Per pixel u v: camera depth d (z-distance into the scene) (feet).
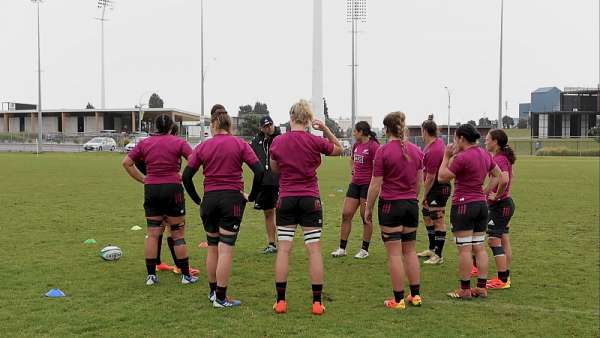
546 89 353.10
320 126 20.36
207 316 19.22
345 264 27.14
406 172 20.03
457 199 21.45
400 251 20.42
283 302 19.79
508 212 23.32
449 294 22.02
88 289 22.22
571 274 25.48
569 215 43.45
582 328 18.56
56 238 32.81
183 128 223.51
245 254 29.04
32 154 152.56
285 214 19.81
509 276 24.45
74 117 248.52
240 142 20.36
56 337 17.12
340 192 60.03
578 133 263.29
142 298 21.17
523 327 18.58
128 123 246.47
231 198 20.08
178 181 22.67
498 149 23.29
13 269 25.12
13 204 47.78
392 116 20.20
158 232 22.99
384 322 18.85
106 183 67.46
